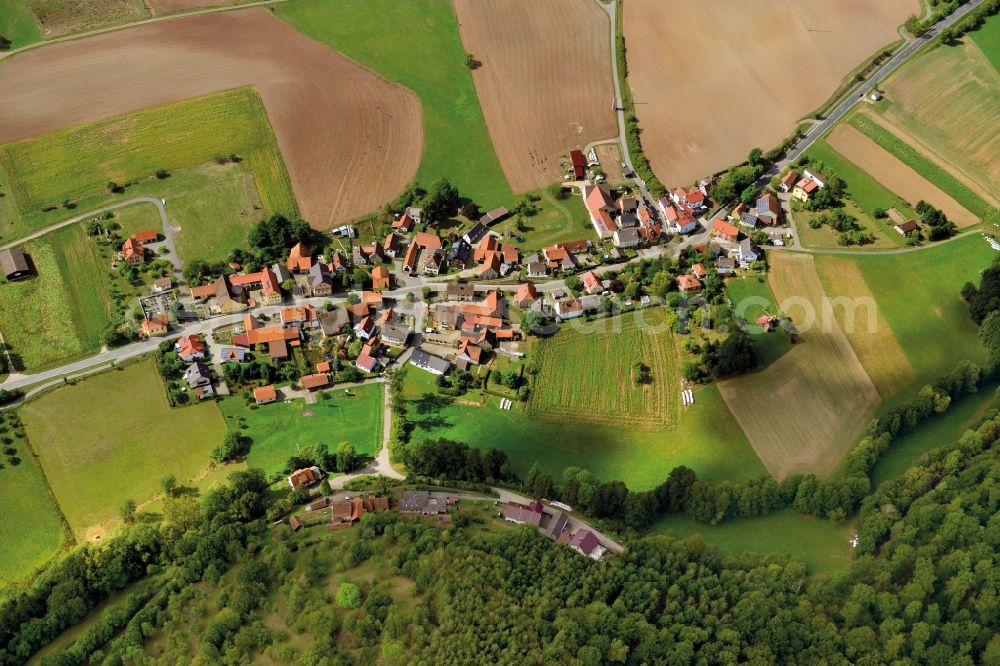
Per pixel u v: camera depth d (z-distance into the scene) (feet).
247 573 544.62
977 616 510.99
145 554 574.15
